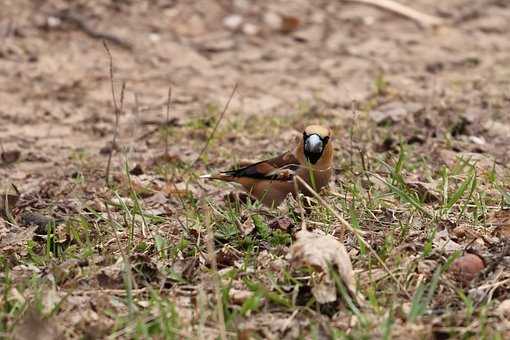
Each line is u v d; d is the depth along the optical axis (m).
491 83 18.33
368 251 9.28
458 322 7.97
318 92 18.31
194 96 18.19
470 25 22.03
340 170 12.89
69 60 19.58
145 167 13.94
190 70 19.59
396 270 8.85
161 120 16.70
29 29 20.56
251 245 9.78
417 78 19.02
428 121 15.44
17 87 18.28
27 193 12.69
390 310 7.87
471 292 8.41
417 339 7.73
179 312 8.30
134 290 8.80
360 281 8.70
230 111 17.23
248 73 19.55
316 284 8.40
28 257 10.06
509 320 8.03
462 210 10.30
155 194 12.30
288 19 21.58
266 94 18.34
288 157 11.53
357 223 9.74
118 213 11.32
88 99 17.89
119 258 9.54
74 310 8.48
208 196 11.98
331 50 20.77
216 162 14.16
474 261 8.83
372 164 13.02
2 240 10.52
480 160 13.02
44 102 17.66
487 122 15.54
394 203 10.74
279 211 10.82
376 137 14.88
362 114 16.28
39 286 8.85
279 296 8.34
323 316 8.21
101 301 8.51
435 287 8.33
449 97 17.36
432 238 9.31
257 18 22.08
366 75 19.33
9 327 8.00
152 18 21.59
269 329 8.02
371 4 22.84
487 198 10.98
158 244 9.79
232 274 8.83
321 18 22.33
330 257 8.52
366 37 21.42
